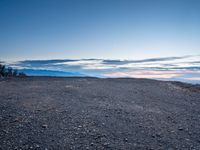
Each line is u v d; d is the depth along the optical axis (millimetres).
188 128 5555
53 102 7879
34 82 14047
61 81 15039
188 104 8766
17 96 8789
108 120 5926
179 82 15555
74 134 4805
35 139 4473
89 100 8602
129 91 11414
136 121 5953
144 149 4176
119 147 4223
